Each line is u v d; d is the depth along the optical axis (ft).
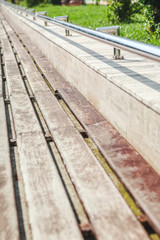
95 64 13.53
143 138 9.61
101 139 11.23
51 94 16.76
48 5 110.63
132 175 8.94
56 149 11.19
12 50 30.09
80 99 15.55
